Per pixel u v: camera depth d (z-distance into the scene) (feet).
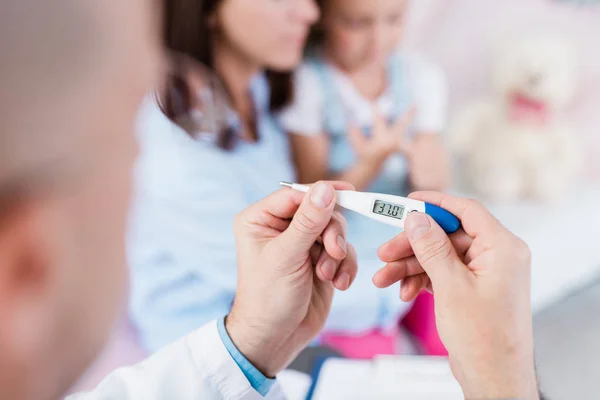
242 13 4.43
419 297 4.27
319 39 5.10
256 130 4.68
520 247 1.64
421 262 1.66
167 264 3.94
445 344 1.60
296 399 2.53
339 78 5.14
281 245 1.87
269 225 2.01
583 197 6.07
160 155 3.96
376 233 4.76
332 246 1.91
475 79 6.19
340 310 4.19
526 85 5.91
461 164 6.17
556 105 6.09
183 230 3.98
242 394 1.85
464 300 1.57
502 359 1.52
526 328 1.57
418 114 5.47
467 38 6.10
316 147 5.06
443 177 5.64
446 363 2.71
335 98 5.11
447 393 2.46
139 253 3.87
